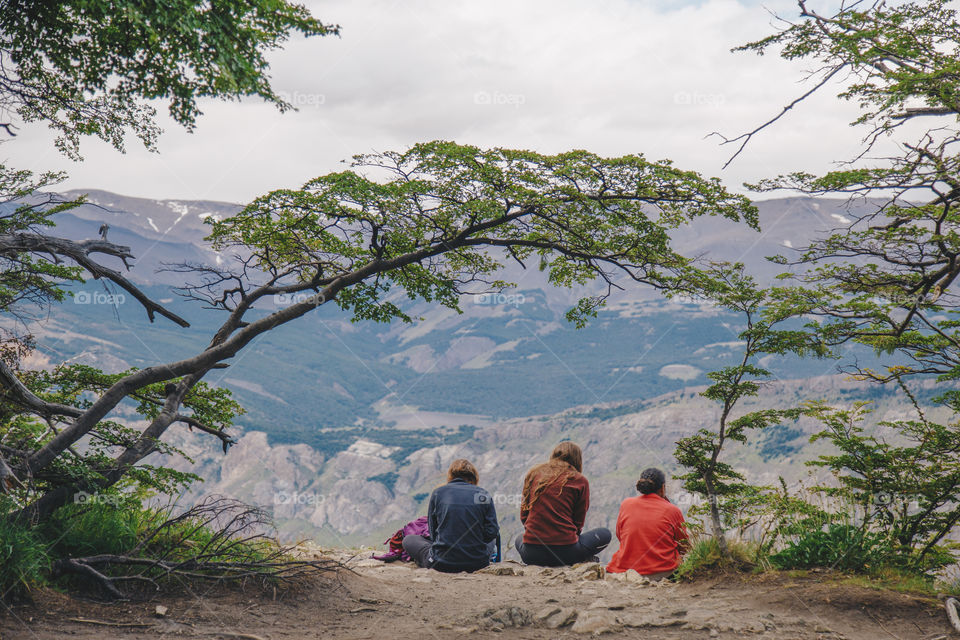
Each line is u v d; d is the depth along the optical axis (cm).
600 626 444
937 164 666
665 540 649
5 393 552
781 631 434
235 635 394
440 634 425
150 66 596
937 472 669
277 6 539
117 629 382
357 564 709
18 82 619
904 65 748
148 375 612
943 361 818
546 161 797
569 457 766
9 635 350
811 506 630
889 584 515
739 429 629
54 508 497
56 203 630
